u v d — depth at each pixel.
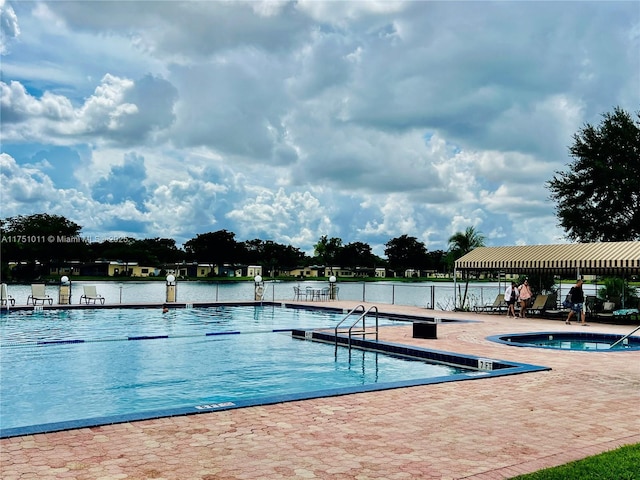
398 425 6.48
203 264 123.50
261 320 24.33
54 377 11.62
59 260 99.75
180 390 10.48
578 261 22.66
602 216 39.41
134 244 131.88
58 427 6.01
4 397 9.90
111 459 5.05
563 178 41.78
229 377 11.69
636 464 4.89
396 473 4.80
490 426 6.48
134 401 9.63
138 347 15.68
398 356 14.12
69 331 19.38
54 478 4.52
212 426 6.29
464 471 4.86
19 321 22.41
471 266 27.70
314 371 12.34
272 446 5.57
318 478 4.65
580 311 21.41
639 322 22.14
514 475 4.72
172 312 27.48
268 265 139.75
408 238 157.75
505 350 13.63
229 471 4.79
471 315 25.25
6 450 5.27
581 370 10.62
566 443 5.80
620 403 7.75
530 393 8.41
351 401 7.73
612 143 39.81
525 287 24.05
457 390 8.60
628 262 20.91
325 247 146.12
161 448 5.43
